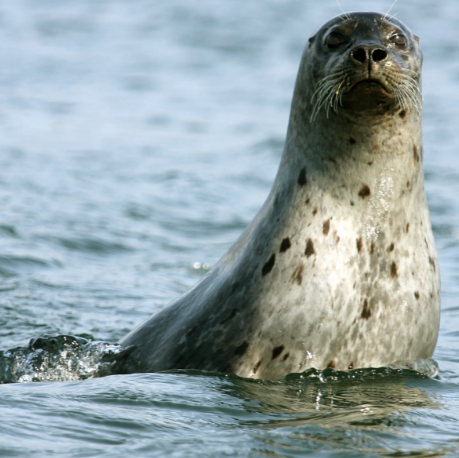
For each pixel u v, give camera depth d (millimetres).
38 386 21672
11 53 118188
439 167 62125
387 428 18266
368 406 19984
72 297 35094
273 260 21938
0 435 17016
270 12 143375
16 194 53781
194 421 18500
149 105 88938
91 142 72812
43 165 63250
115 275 39625
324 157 22234
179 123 81000
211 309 22672
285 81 99812
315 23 133750
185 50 119500
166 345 23281
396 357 22484
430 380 22453
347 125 21703
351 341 21719
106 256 43406
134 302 34781
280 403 20016
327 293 21469
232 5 152000
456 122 77375
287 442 17125
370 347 21969
